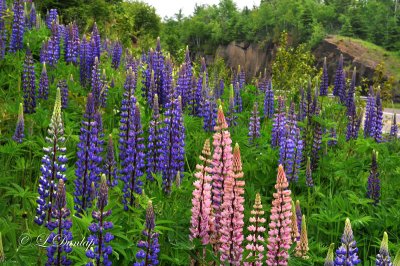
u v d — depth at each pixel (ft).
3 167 23.11
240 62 459.32
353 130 37.63
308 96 32.50
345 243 13.65
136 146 19.65
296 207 19.56
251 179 26.66
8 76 35.76
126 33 93.15
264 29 452.35
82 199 18.67
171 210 19.58
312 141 30.42
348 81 46.68
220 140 15.31
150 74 35.45
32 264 15.42
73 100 34.55
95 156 18.99
